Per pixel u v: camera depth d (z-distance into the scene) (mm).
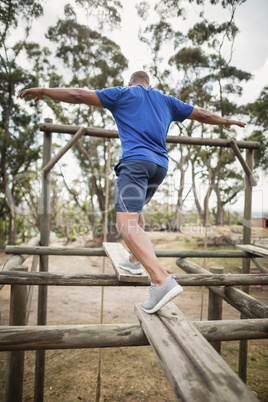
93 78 16969
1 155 14438
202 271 2598
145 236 1449
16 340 1237
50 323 5168
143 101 1571
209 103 16203
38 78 16422
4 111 15305
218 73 15633
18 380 2170
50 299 6859
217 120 1834
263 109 13242
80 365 3893
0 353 4336
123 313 5953
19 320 2191
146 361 4039
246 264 3350
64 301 6734
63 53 16500
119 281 1817
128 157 1467
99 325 1333
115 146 16578
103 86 16953
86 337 1283
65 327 1302
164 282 1336
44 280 1775
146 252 1394
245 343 3402
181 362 951
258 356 4207
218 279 1904
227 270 7945
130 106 1542
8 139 14594
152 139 1535
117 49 16469
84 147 16297
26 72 15477
